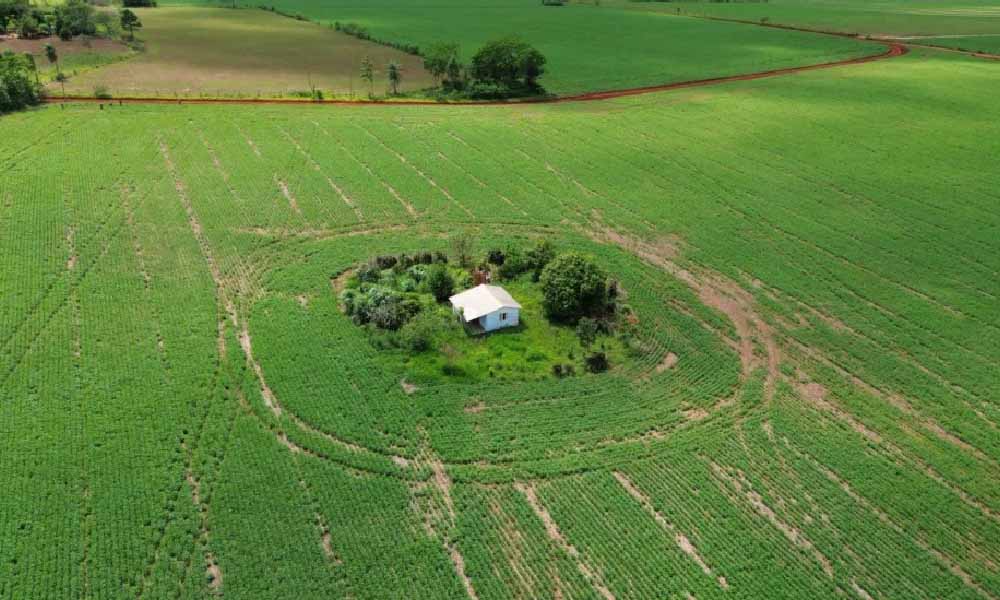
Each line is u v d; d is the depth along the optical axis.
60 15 149.25
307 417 48.28
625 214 80.62
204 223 73.50
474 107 118.00
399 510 41.94
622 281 66.62
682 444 47.78
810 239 76.19
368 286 62.56
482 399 50.69
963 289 67.31
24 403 47.97
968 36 198.50
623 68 150.25
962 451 48.19
